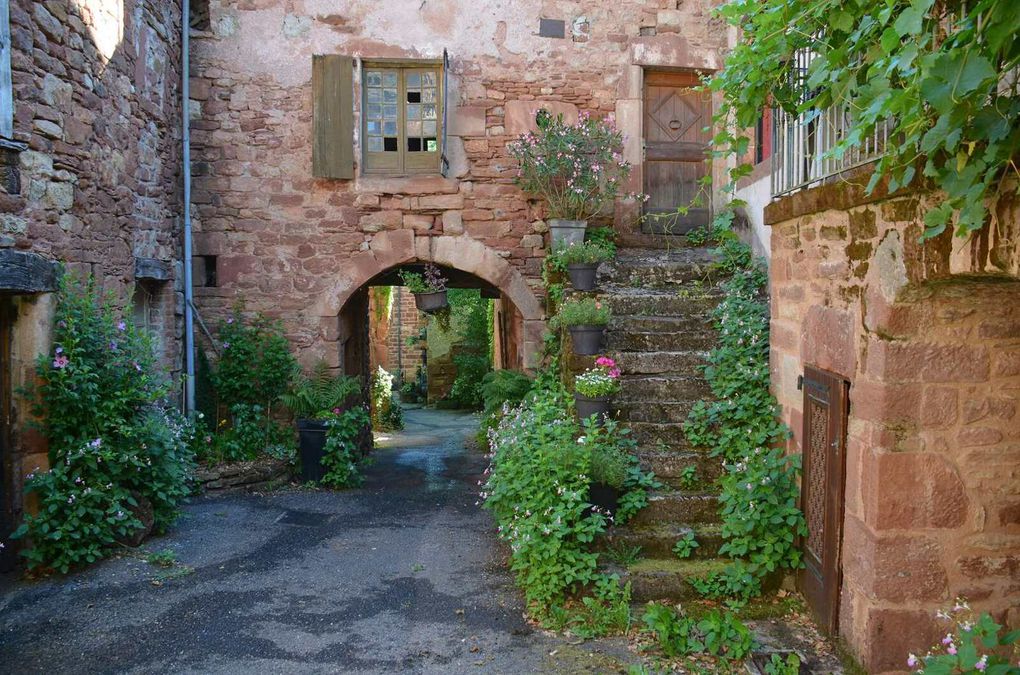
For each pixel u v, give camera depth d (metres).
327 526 5.70
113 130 5.52
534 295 7.53
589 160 7.45
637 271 6.79
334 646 3.70
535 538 4.05
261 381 7.21
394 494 6.84
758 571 3.97
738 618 3.74
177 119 7.00
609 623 3.77
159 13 6.44
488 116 7.47
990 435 3.07
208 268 7.46
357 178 7.36
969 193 2.16
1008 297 2.95
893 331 3.02
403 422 14.37
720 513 4.27
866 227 3.20
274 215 7.33
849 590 3.33
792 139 4.26
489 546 5.16
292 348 7.40
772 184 4.59
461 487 7.21
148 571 4.66
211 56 7.21
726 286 6.27
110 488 4.80
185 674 3.43
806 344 3.96
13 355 4.55
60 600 4.21
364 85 7.44
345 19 7.29
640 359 5.47
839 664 3.32
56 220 4.70
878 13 2.43
